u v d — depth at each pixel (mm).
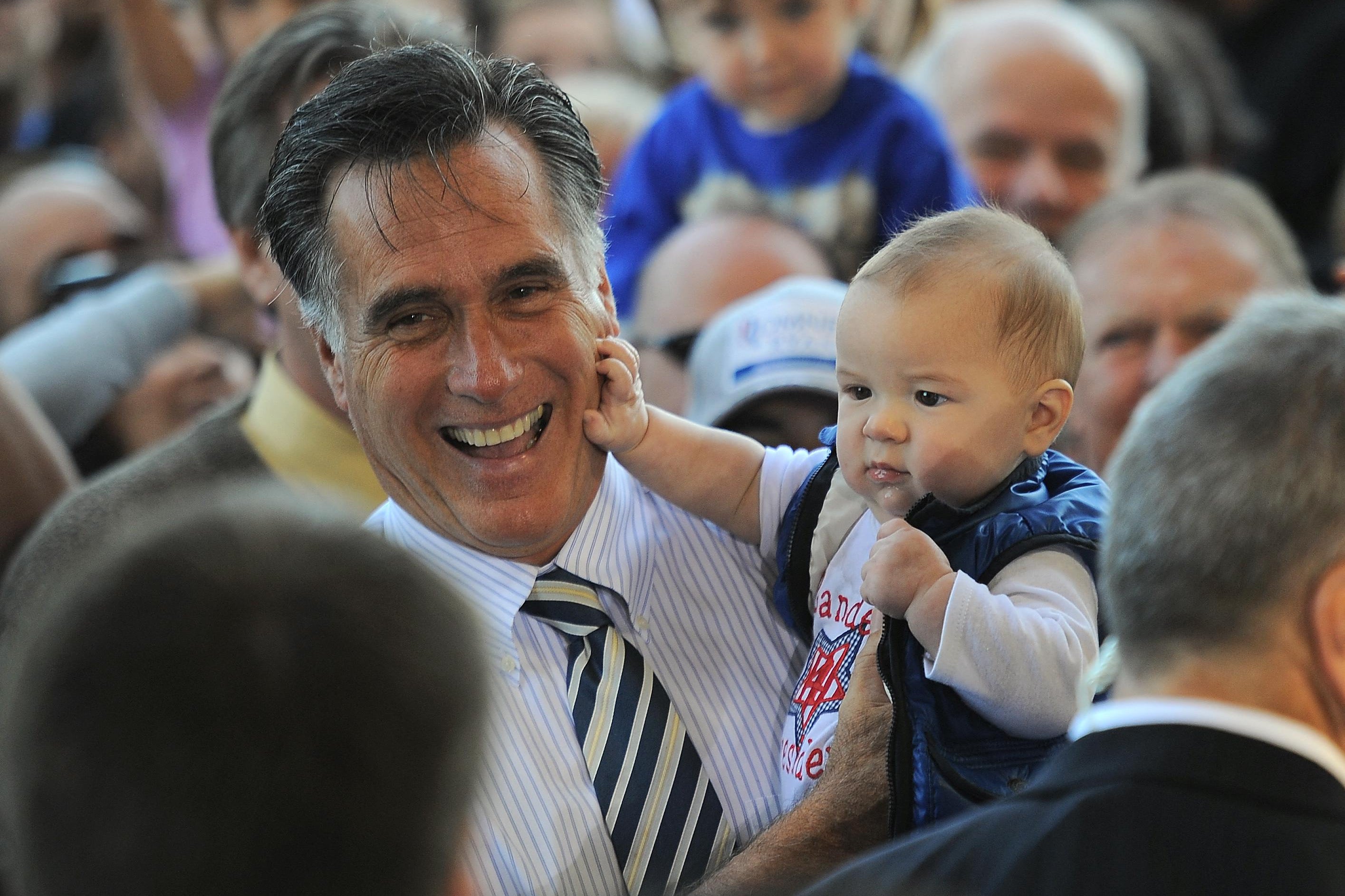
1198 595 1834
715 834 2709
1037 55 5242
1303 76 6906
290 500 1618
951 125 5320
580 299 2619
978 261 2426
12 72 7230
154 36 6422
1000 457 2449
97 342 4535
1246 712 1808
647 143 5195
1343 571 1800
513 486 2600
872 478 2500
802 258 4328
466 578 2723
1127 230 4234
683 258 4301
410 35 3662
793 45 4723
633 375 2703
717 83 4898
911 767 2350
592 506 2805
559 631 2744
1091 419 4184
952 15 6691
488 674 1574
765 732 2838
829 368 3531
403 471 2641
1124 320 4113
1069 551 2416
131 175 6508
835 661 2650
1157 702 1854
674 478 2760
